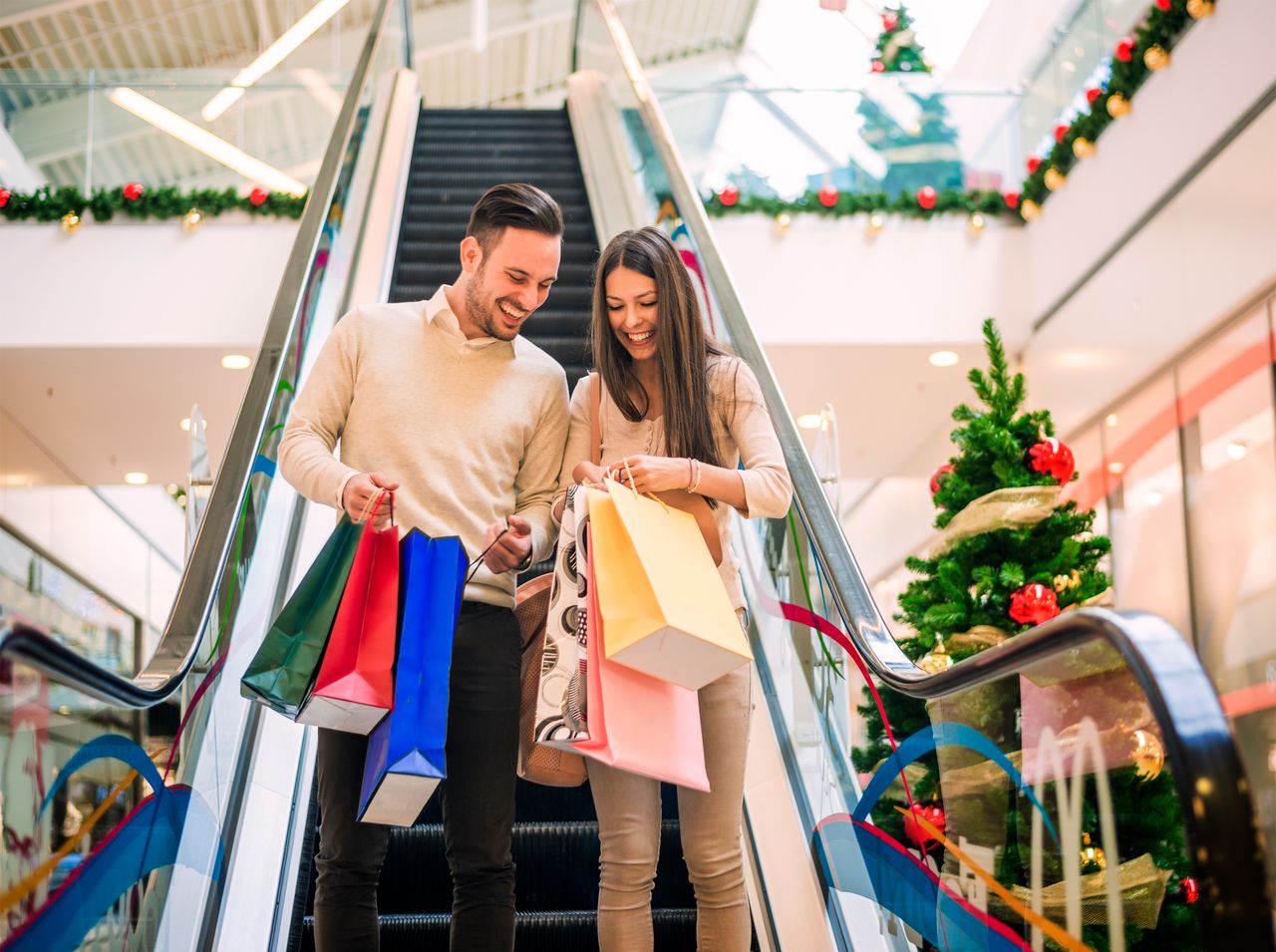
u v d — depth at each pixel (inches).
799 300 333.1
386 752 81.5
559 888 127.5
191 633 97.7
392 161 307.1
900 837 99.7
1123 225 290.2
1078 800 71.4
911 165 342.0
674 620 82.0
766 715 138.8
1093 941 70.9
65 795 73.0
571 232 284.8
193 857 102.0
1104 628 59.4
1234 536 249.1
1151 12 272.1
